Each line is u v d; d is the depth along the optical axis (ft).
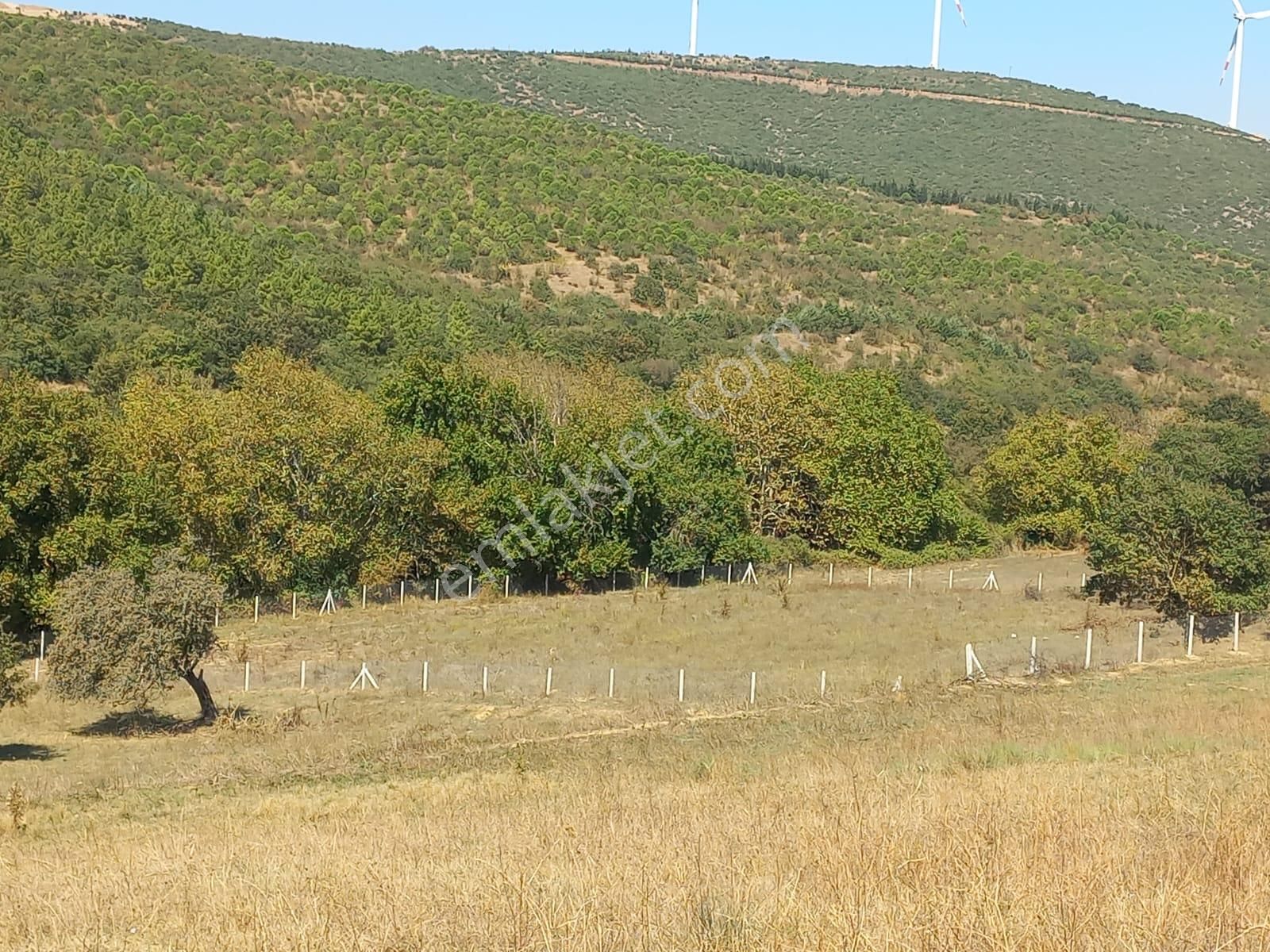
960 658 95.71
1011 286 343.26
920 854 28.19
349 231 352.28
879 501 184.44
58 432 123.24
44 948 26.99
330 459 142.51
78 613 82.89
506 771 60.08
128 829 49.26
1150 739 54.54
